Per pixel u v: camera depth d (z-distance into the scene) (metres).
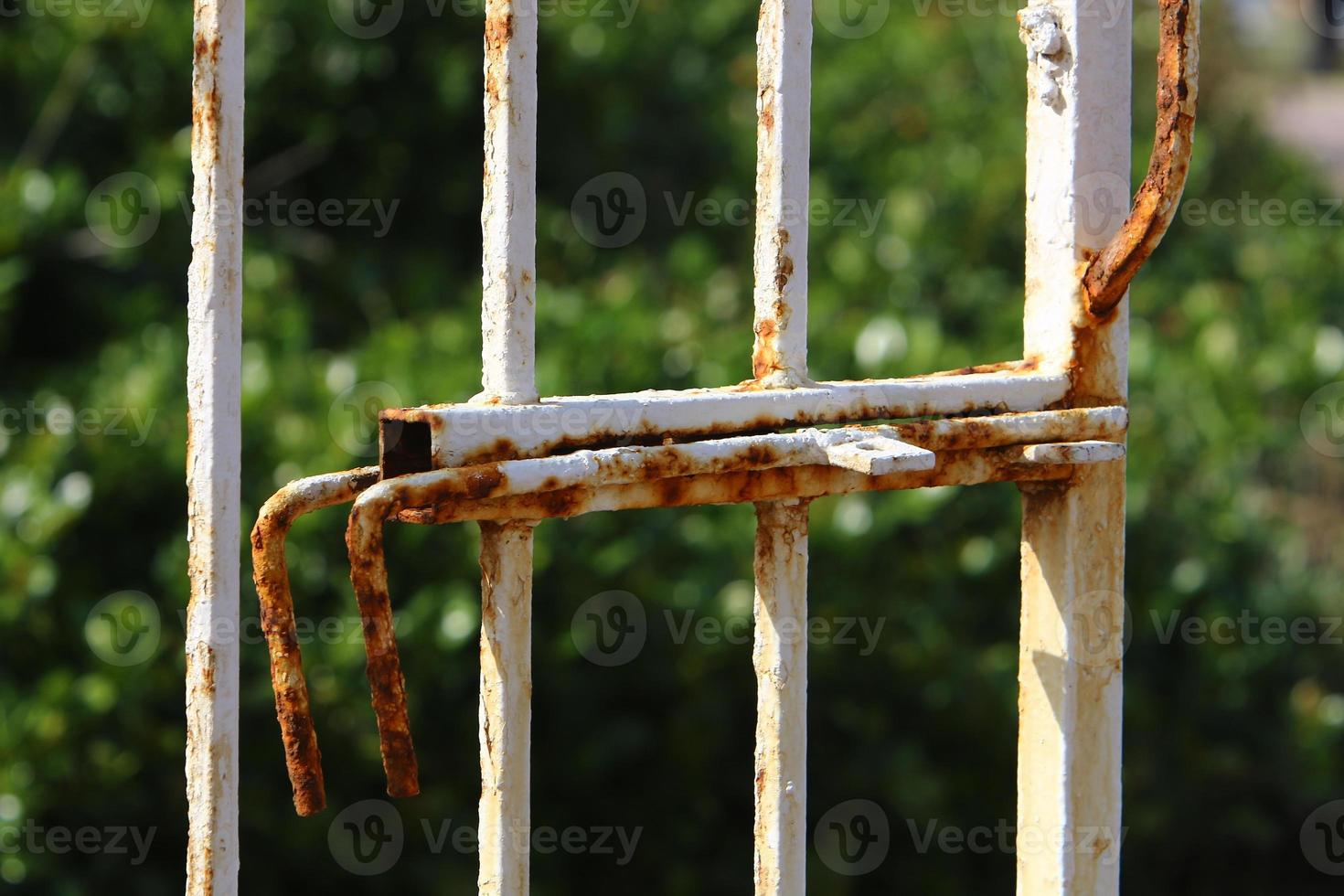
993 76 5.99
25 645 3.38
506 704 1.20
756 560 1.33
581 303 4.32
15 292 4.34
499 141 1.18
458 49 4.94
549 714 3.81
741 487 1.26
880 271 4.79
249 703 3.43
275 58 4.75
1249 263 6.21
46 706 3.24
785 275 1.32
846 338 4.29
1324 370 5.12
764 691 1.32
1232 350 5.01
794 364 1.33
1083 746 1.49
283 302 4.33
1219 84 7.23
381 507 1.08
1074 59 1.46
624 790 3.93
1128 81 1.48
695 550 3.90
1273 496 6.09
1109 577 1.49
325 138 4.89
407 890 3.67
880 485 1.33
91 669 3.41
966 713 4.09
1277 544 5.32
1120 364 1.49
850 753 4.04
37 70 4.71
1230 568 4.65
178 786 3.45
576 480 1.15
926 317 4.48
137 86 4.73
